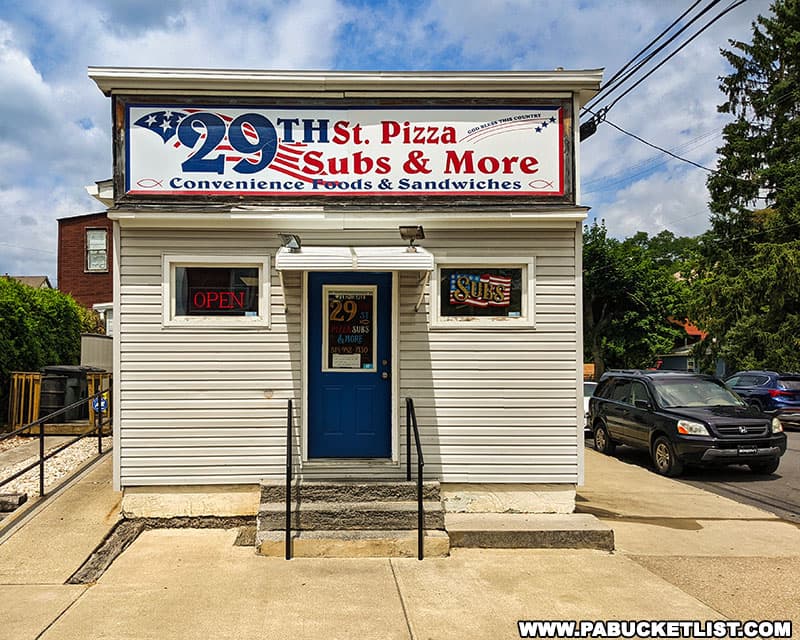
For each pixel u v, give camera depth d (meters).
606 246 38.47
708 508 8.65
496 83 7.30
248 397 7.17
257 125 7.26
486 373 7.30
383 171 7.32
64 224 26.23
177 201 7.16
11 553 6.19
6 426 13.39
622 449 14.23
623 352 38.47
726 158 29.16
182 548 6.49
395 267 6.24
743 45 29.33
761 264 26.30
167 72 7.05
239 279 7.30
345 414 7.43
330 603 5.22
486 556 6.37
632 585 5.68
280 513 6.52
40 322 15.41
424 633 4.72
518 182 7.36
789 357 25.17
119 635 4.63
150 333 7.11
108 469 9.05
